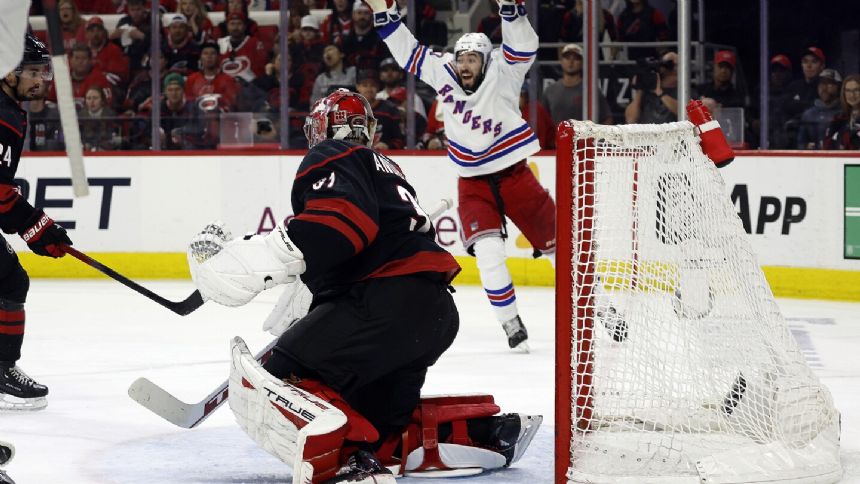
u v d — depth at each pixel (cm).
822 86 2988
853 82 2956
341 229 970
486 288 1981
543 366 1845
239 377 1028
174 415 1202
